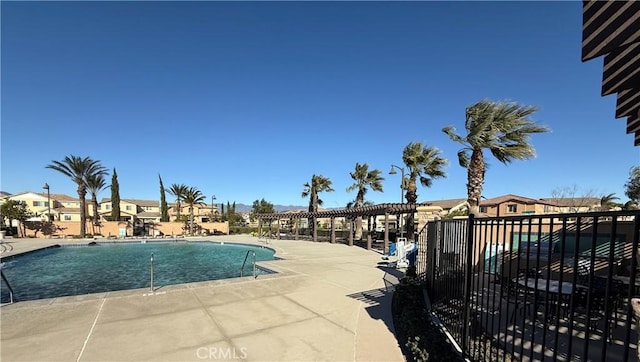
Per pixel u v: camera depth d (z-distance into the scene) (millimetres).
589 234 6426
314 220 26891
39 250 21609
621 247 5812
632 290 1703
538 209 38875
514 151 10555
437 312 5371
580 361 3424
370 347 4395
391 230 28469
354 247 21188
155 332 4871
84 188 34531
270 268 11438
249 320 5473
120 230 35906
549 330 4379
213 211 65438
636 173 22281
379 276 9953
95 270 15031
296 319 5562
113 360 3955
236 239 31984
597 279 4520
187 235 40312
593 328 4223
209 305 6320
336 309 6191
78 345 4371
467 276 3867
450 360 3398
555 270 6168
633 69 2320
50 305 6145
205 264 16766
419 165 20234
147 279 12750
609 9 1852
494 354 3686
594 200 38562
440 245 5664
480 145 10781
